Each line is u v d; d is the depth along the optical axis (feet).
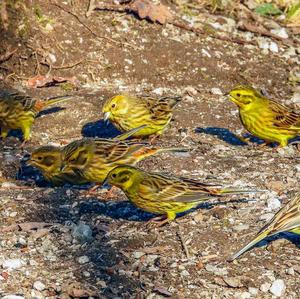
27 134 50.01
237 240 37.42
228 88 58.13
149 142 49.73
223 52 60.39
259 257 36.22
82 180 43.96
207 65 58.95
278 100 57.26
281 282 34.30
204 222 38.99
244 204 40.70
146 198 38.14
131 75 57.47
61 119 52.06
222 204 40.68
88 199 41.78
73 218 39.91
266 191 42.24
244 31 63.10
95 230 38.50
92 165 42.93
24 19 57.21
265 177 44.29
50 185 44.88
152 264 35.78
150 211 38.73
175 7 63.36
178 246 37.04
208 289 34.14
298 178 44.34
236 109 55.11
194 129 51.72
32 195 42.24
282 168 45.73
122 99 48.91
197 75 58.29
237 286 34.24
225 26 62.80
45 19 57.88
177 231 38.17
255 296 33.88
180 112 53.83
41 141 50.14
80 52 57.52
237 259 36.04
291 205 35.32
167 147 46.85
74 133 51.31
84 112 52.70
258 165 46.09
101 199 41.83
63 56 57.00
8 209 40.50
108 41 58.44
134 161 43.60
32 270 35.47
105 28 59.06
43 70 56.54
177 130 51.55
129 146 43.78
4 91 54.19
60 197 42.01
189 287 34.24
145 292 33.91
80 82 56.54
